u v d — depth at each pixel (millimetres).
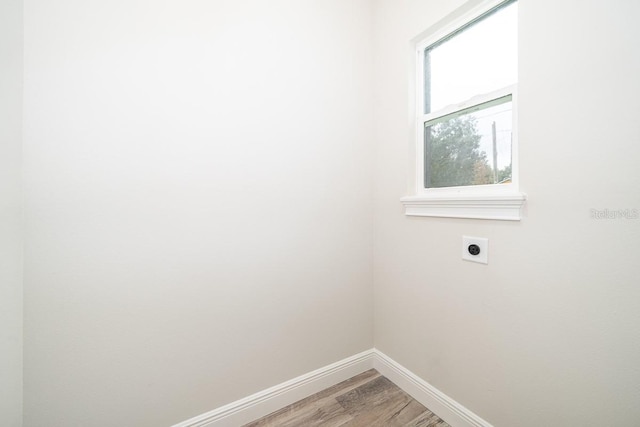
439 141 1470
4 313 906
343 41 1648
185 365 1224
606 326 853
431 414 1403
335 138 1627
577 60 890
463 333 1271
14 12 901
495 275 1139
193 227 1222
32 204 943
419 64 1528
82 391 1039
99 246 1050
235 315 1335
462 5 1233
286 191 1461
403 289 1592
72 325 1015
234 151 1308
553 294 968
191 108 1202
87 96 1016
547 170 972
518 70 1049
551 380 984
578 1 884
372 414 1409
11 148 902
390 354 1696
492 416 1169
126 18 1074
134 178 1101
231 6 1289
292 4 1459
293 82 1468
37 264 956
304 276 1535
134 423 1129
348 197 1691
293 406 1474
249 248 1361
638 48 771
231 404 1330
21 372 942
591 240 875
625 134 799
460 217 1259
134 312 1116
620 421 835
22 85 920
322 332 1610
